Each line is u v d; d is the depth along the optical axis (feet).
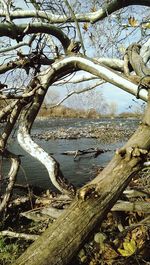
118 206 15.70
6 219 18.54
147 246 12.88
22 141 17.37
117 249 13.03
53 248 7.25
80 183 33.32
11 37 16.60
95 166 43.01
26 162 45.65
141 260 12.31
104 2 17.48
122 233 13.26
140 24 17.47
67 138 84.23
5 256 14.35
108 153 56.85
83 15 17.99
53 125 125.49
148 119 8.93
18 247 15.49
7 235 16.42
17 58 17.72
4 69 17.44
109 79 14.20
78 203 7.85
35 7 17.95
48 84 16.90
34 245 7.44
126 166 8.32
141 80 12.93
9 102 18.15
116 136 82.74
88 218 7.64
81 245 7.49
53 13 18.63
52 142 75.41
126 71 15.48
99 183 8.11
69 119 168.35
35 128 111.65
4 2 16.28
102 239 13.79
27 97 16.80
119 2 17.44
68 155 54.70
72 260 7.41
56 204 18.88
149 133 8.73
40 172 37.91
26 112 17.46
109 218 16.21
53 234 7.46
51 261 7.13
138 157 8.35
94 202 7.82
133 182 21.66
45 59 18.03
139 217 15.69
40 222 18.15
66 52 17.83
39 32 16.87
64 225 7.55
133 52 15.51
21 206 20.31
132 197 17.57
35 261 7.11
